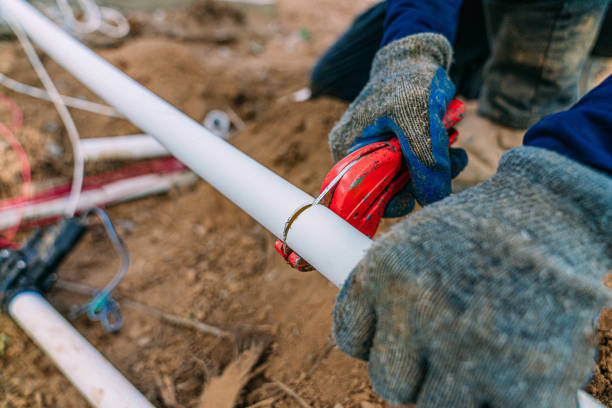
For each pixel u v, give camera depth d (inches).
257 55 211.6
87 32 177.8
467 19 75.5
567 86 62.4
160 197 107.9
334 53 91.7
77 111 126.8
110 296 80.3
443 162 31.3
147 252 91.0
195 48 202.1
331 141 37.5
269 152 104.6
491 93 69.4
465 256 18.8
